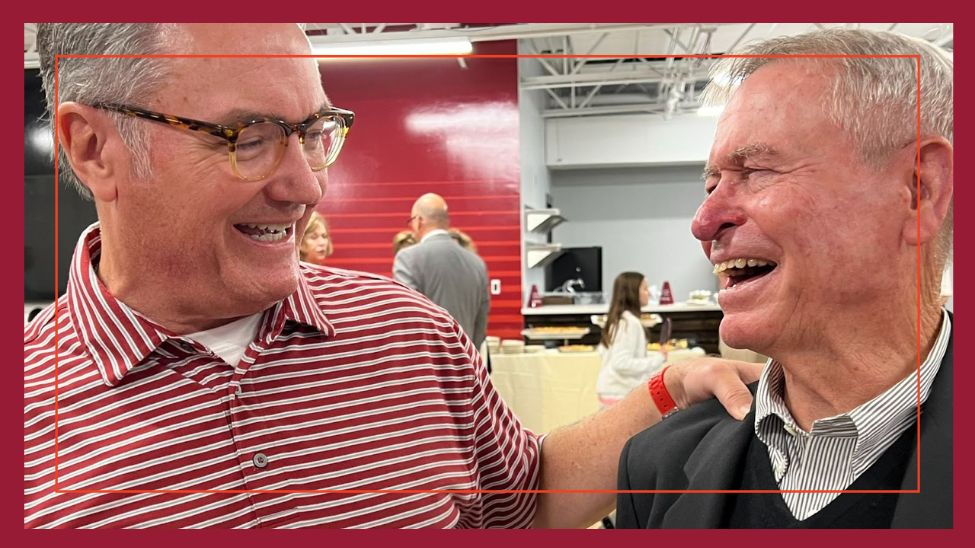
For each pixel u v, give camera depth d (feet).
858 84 2.27
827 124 2.29
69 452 2.93
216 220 2.88
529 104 23.25
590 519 3.97
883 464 2.49
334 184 19.27
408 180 19.21
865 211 2.28
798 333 2.44
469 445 3.64
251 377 3.15
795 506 2.64
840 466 2.58
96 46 2.83
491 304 19.22
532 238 22.43
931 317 2.43
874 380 2.45
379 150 19.26
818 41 2.37
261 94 2.84
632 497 3.22
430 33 16.10
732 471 2.85
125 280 3.07
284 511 3.07
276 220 3.03
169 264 2.97
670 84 24.18
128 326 3.01
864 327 2.39
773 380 2.79
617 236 32.60
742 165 2.43
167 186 2.83
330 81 19.17
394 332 3.51
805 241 2.32
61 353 3.11
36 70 15.42
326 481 3.18
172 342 3.07
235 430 3.05
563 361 13.12
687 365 3.78
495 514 3.92
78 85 2.85
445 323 3.70
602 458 3.95
